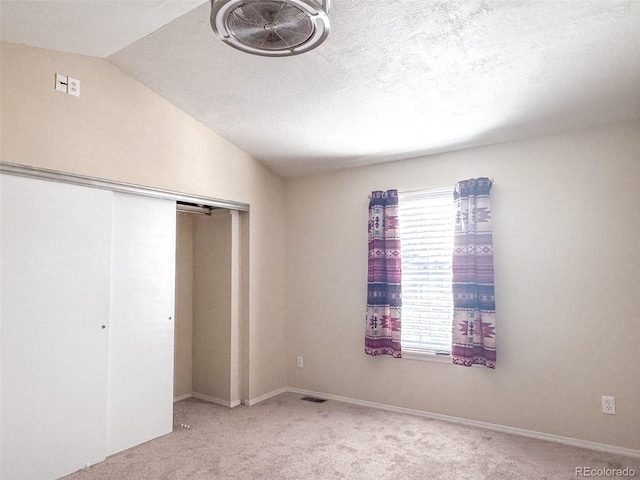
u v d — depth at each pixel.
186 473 2.72
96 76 2.98
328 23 1.60
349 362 4.23
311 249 4.55
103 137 3.00
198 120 3.71
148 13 2.37
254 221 4.31
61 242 2.75
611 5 2.08
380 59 2.69
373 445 3.14
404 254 4.02
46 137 2.69
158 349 3.39
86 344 2.86
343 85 3.01
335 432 3.41
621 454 2.94
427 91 2.98
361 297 4.20
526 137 3.42
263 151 4.16
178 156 3.53
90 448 2.85
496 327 3.45
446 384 3.68
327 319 4.40
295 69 2.88
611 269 3.05
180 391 4.35
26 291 2.57
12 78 2.55
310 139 3.83
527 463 2.83
